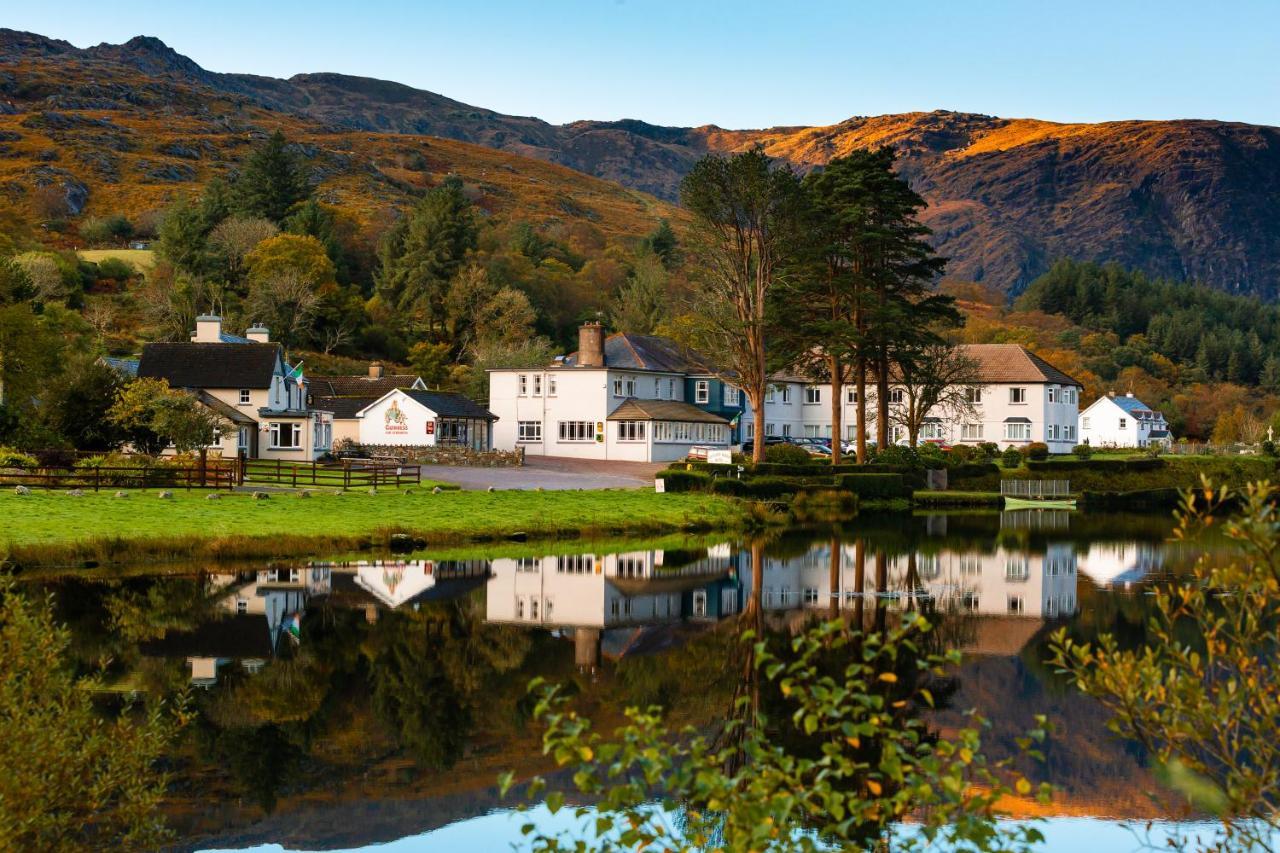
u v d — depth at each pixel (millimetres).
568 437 97875
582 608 37781
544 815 19828
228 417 77438
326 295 146625
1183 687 11656
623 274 191750
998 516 74500
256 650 30641
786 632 34094
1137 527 67688
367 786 21062
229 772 21625
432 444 92750
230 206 186125
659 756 11055
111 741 15031
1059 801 20344
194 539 46875
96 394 70688
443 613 36406
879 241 74812
